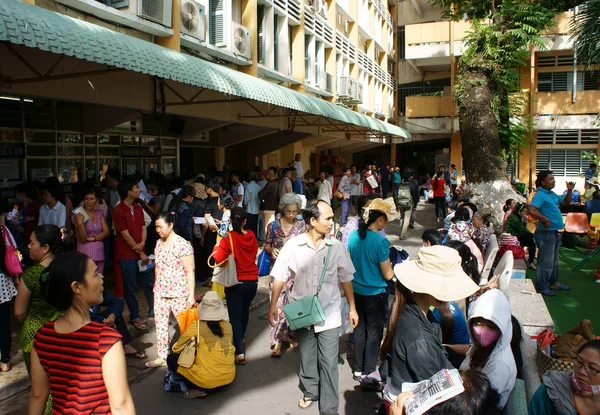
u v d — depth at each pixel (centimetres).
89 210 622
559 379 264
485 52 1327
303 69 1555
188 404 442
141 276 649
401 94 3247
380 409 289
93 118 1000
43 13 455
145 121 1184
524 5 1351
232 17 1134
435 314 341
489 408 196
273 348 553
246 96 739
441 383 201
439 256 284
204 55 1038
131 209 606
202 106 1083
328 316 407
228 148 1736
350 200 1675
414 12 3150
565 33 2258
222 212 818
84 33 475
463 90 1322
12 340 571
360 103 2116
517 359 300
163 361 516
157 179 973
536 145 2455
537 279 797
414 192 1507
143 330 605
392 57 3020
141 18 784
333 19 1872
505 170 1263
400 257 522
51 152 942
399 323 280
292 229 583
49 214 674
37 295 350
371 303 464
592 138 2383
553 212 775
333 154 2769
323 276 410
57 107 954
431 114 2627
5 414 416
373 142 2697
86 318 241
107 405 229
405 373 270
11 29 388
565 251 1174
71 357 229
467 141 1280
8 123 862
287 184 1261
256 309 729
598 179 2141
